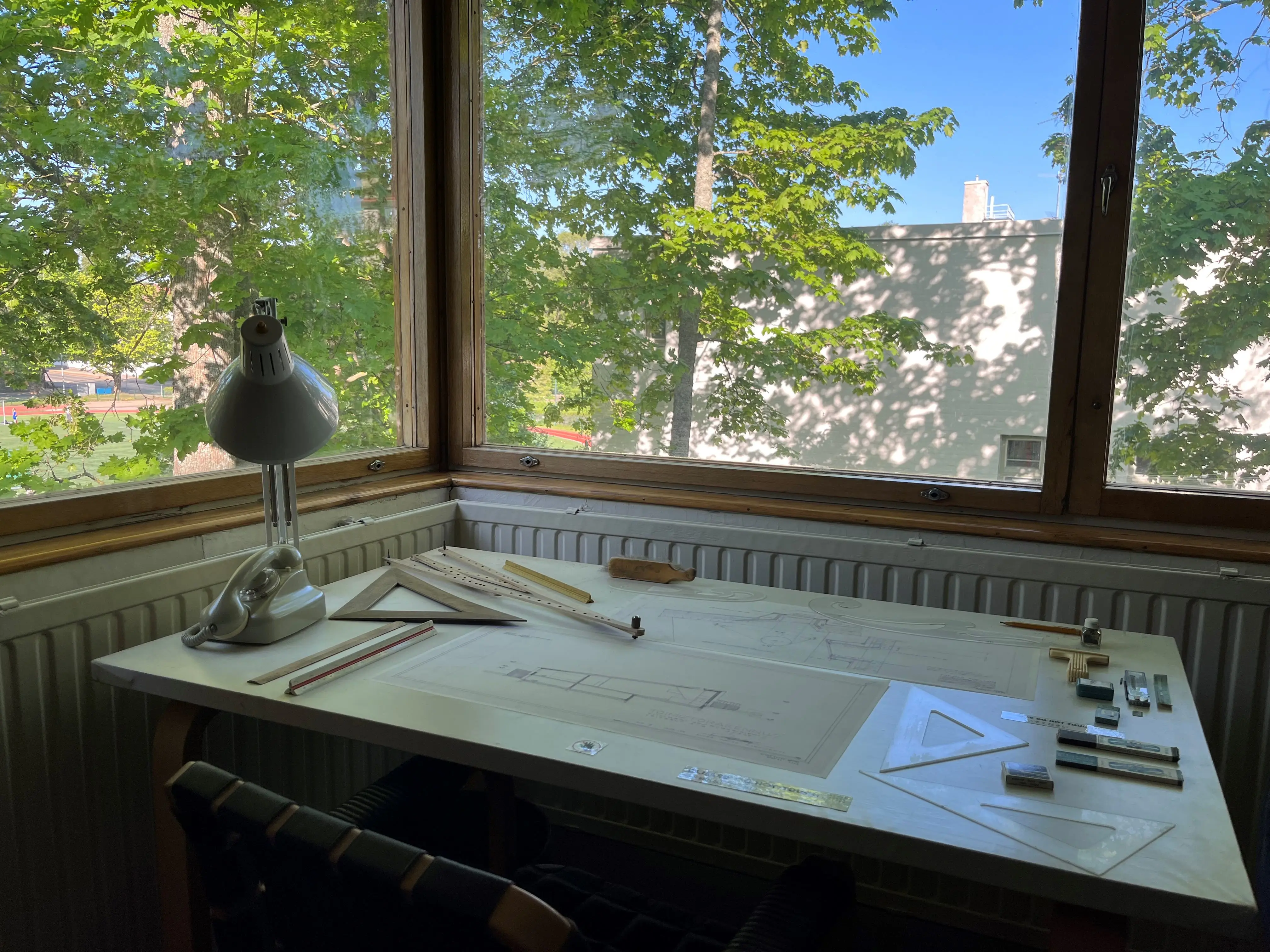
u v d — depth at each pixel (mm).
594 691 1146
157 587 1453
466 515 2254
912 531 1892
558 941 541
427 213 2316
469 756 989
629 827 2109
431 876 574
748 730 1025
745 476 2123
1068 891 753
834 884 943
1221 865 763
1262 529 1674
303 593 1413
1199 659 1619
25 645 1283
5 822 1273
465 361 2402
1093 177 1726
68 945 1382
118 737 1432
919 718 1068
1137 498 1757
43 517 1453
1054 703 1124
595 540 2109
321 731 1083
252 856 676
